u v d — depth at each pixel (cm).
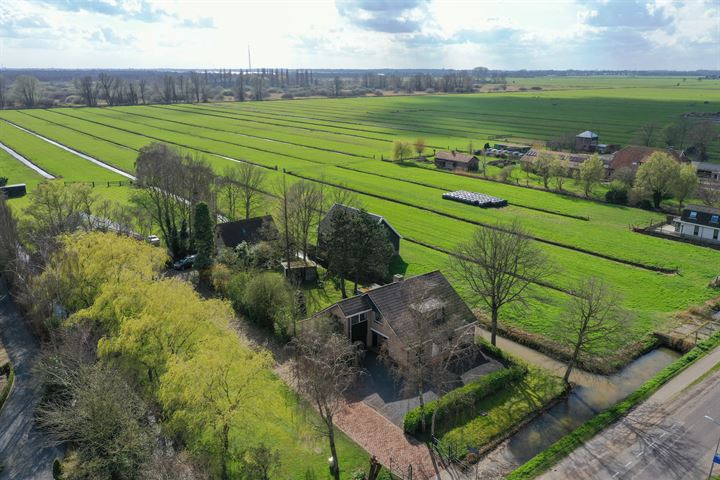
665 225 11050
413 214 11712
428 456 4509
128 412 4184
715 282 8000
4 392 5253
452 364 5866
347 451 4541
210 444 4272
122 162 16550
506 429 4856
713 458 4356
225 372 4088
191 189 9256
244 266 7575
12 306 7188
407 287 6094
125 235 7412
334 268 7406
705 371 5694
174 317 4644
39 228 8075
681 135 19375
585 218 11456
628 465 4341
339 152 19000
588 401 5338
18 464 4409
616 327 5491
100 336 5359
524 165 16450
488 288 6406
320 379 4441
